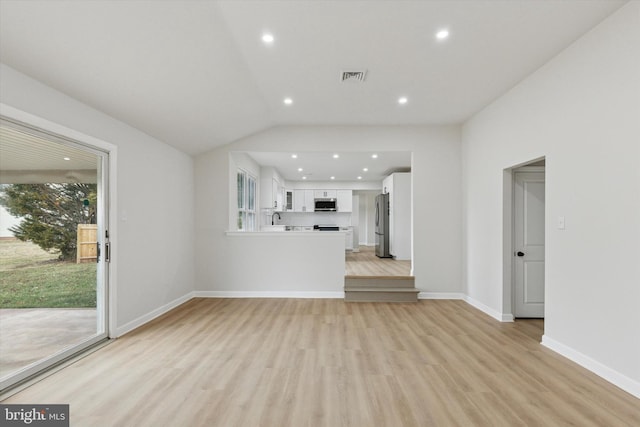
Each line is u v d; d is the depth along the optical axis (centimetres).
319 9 224
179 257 454
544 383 232
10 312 234
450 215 492
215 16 228
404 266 675
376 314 407
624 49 223
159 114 341
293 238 498
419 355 281
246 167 625
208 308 433
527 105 330
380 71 319
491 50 280
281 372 249
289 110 429
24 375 233
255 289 499
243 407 202
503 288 379
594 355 248
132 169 350
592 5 222
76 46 217
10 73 219
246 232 497
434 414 196
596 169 246
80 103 279
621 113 225
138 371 249
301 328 352
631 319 218
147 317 375
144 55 248
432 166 493
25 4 178
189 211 486
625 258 222
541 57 292
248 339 318
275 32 251
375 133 496
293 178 973
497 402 209
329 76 329
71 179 279
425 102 402
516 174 385
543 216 385
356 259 811
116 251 323
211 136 448
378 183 1023
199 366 258
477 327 357
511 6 222
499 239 384
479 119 433
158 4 207
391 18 235
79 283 291
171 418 190
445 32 253
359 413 197
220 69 298
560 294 284
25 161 238
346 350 292
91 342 298
